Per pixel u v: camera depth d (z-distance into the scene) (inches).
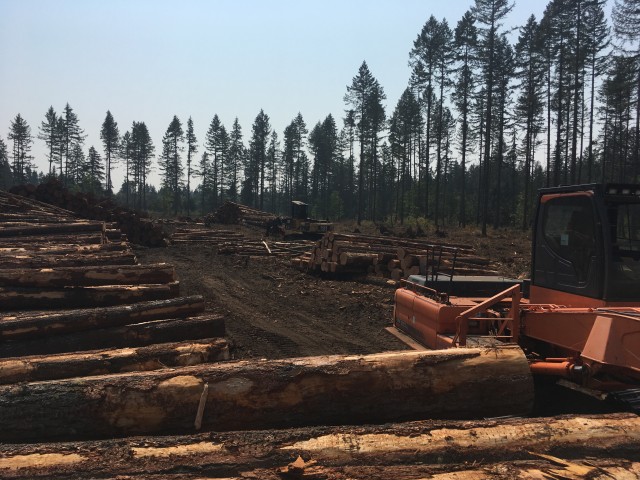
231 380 159.9
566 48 1519.4
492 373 170.1
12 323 247.1
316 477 120.4
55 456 126.3
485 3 1472.7
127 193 3405.5
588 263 193.5
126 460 125.0
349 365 165.9
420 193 2605.8
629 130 1644.9
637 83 1350.9
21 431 150.1
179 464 123.4
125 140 3435.0
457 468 126.6
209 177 3599.9
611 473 125.3
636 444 137.9
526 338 207.5
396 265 573.6
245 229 1496.1
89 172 3216.0
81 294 308.5
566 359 181.6
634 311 166.4
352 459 128.4
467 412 169.8
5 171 3737.7
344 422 165.2
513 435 138.5
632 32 1283.2
